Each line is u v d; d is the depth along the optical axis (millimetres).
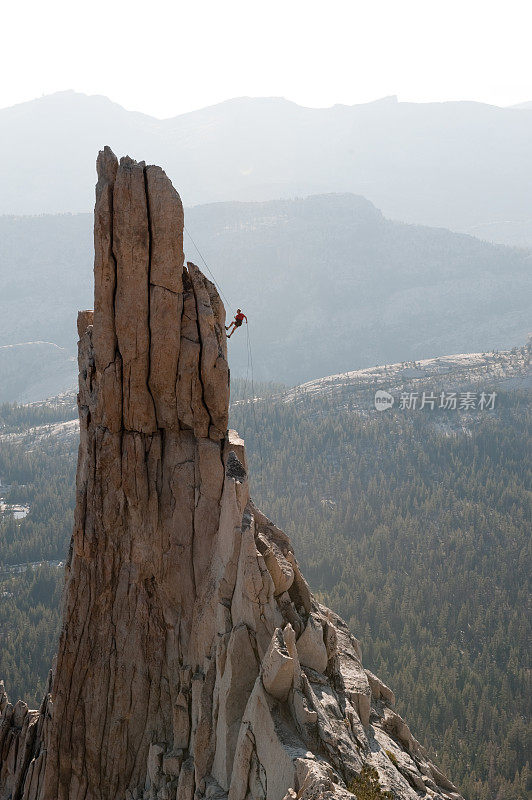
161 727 37594
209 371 36906
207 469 37469
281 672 28828
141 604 37844
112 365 37000
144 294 36281
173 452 37938
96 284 36312
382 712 37344
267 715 28766
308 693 29531
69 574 39781
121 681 37781
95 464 37906
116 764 37688
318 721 28594
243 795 29141
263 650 32344
